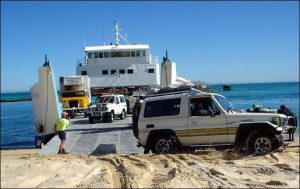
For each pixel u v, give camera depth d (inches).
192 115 514.3
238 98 2118.6
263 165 426.9
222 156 490.9
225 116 502.9
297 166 421.4
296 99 2112.5
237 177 379.9
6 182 339.0
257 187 344.5
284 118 495.8
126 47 1422.2
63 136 612.7
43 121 791.1
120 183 358.3
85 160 467.8
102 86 1414.9
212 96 514.0
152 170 410.9
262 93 2886.3
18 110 3186.5
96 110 1020.5
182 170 401.1
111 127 911.7
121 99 1132.5
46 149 656.4
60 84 1241.4
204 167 419.5
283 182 355.6
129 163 439.8
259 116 493.0
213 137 505.7
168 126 519.2
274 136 488.1
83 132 837.2
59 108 809.5
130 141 705.0
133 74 1409.9
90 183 350.9
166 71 934.4
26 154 585.3
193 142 512.7
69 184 344.8
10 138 1293.1
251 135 492.4
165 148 518.9
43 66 785.6
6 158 483.2
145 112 530.3
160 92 538.6
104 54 1423.5
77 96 1229.7
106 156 508.7
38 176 364.8
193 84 603.5
